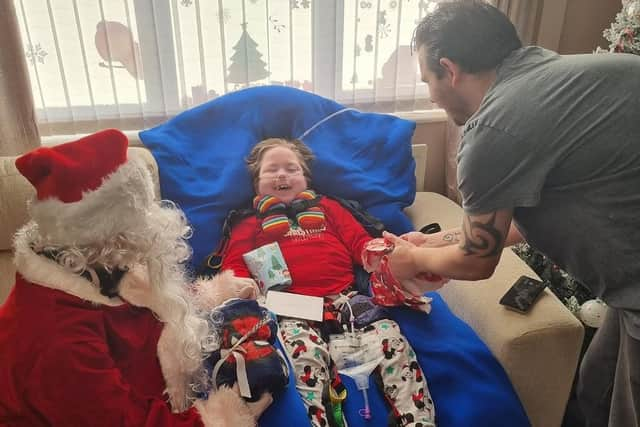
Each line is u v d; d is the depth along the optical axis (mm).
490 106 1021
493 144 995
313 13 1978
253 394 1163
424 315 1492
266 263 1565
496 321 1358
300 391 1281
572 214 1040
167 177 1695
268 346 1237
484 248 1082
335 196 1841
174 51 1927
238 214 1724
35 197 930
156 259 1017
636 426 1168
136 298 1034
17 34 1646
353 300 1523
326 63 2078
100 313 956
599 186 1002
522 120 982
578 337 1317
